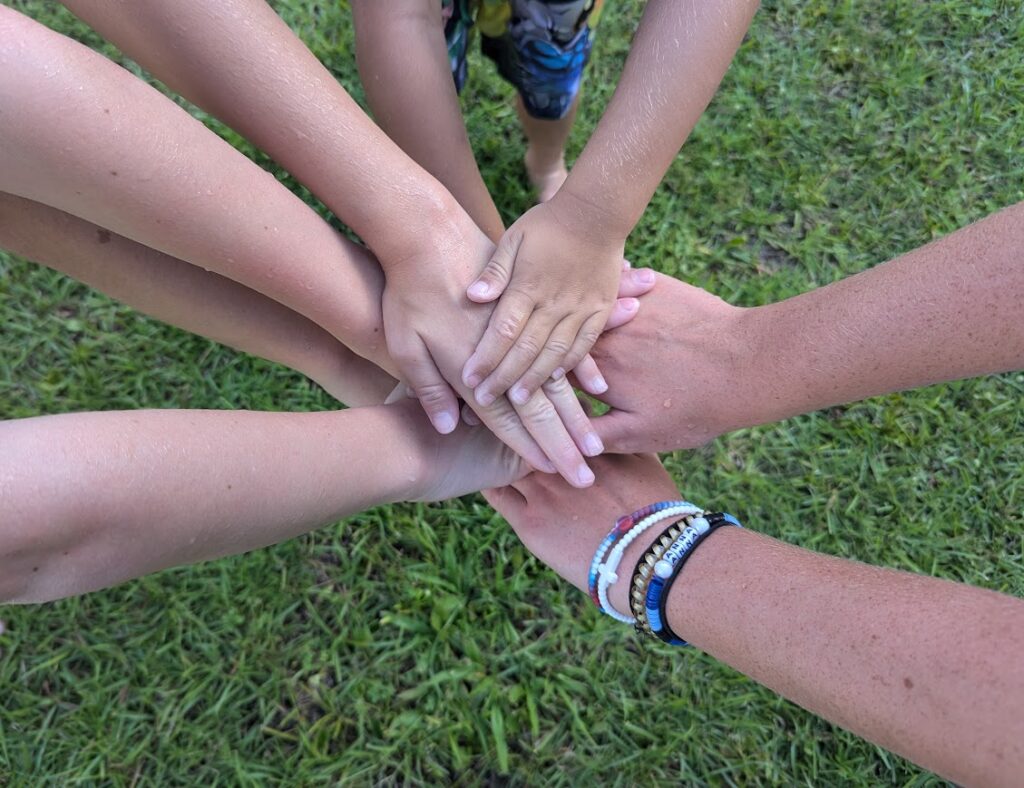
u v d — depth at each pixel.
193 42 0.38
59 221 0.40
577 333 0.45
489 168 0.75
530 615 0.63
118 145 0.34
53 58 0.32
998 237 0.34
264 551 0.63
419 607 0.62
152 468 0.32
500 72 0.62
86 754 0.59
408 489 0.44
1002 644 0.25
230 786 0.58
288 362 0.49
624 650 0.61
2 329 0.69
